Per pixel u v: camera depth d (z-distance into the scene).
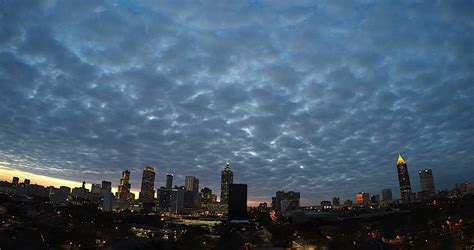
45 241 178.25
